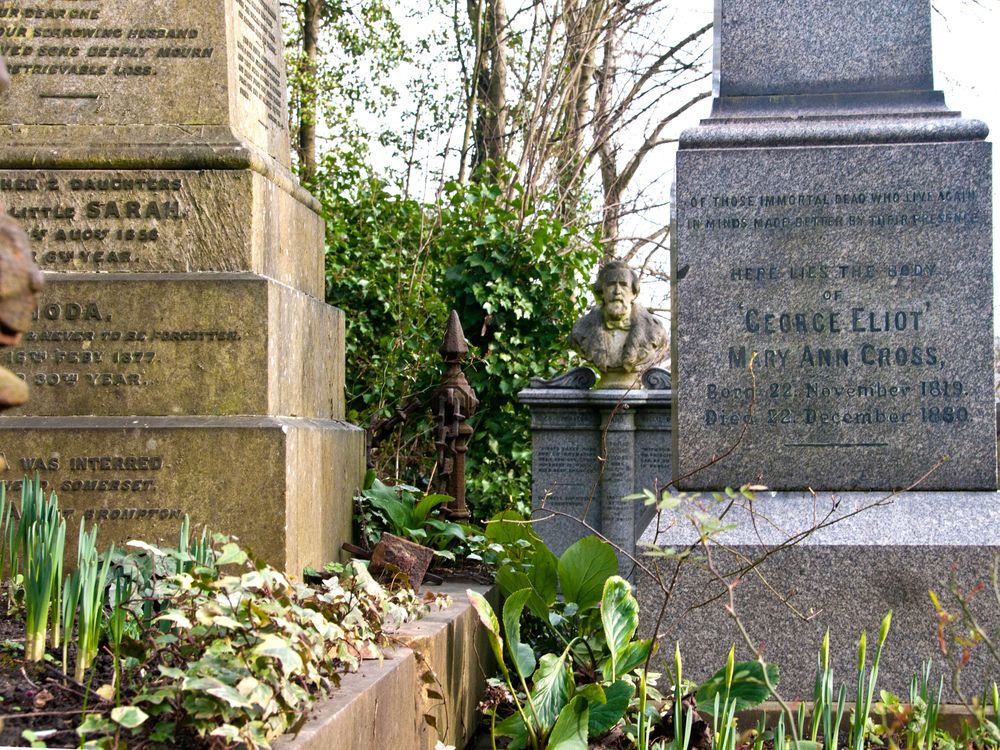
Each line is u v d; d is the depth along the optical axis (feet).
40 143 16.67
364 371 42.42
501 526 19.57
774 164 17.53
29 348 16.01
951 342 17.21
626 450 34.27
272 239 17.53
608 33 70.90
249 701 8.51
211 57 16.97
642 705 13.23
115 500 15.49
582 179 72.43
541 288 40.81
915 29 18.17
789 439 17.34
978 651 15.94
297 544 16.06
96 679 10.35
